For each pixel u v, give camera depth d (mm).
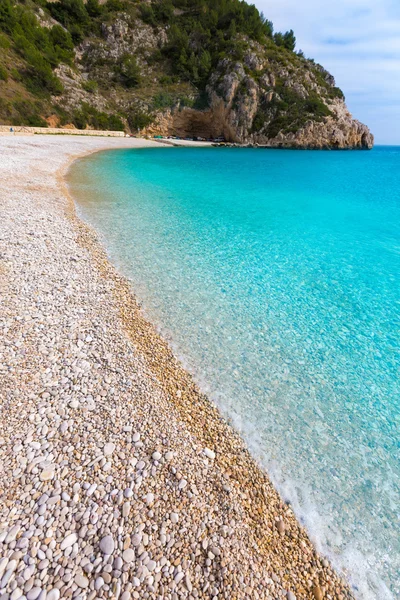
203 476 3756
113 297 7484
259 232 13086
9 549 2775
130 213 14164
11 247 8891
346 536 3551
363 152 76938
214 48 77062
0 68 46031
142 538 3004
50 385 4656
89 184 19156
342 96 80438
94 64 71750
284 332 6934
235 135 71375
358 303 8164
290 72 73750
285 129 69188
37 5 69688
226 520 3342
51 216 12070
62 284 7590
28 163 21344
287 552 3273
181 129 74312
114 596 2588
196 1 85750
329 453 4484
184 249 10812
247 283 8867
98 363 5285
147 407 4562
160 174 26188
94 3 76312
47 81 52812
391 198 20859
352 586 3146
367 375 5918
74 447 3783
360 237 12969
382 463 4418
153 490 3447
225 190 21594
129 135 64188
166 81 73688
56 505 3164
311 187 24578
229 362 5953
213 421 4684
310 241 12352
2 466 3471
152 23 80438
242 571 2947
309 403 5250
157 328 6656
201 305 7660
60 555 2787
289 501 3809
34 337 5633
